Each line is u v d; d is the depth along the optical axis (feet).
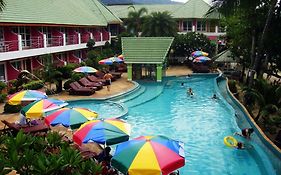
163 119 75.56
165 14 167.63
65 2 154.92
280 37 86.84
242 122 71.67
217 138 62.49
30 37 111.96
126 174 31.96
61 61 121.60
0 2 69.67
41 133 51.88
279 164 49.60
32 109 51.21
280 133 57.98
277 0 81.92
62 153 33.86
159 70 120.26
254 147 57.36
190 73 139.44
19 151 37.78
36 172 30.78
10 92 85.15
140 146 34.12
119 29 205.05
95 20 168.86
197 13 197.36
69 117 47.93
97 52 146.72
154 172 31.27
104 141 39.73
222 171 48.60
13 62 100.89
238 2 84.89
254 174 47.67
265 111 65.46
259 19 89.92
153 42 127.03
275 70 102.53
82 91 91.40
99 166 33.32
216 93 104.73
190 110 84.02
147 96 98.73
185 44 161.99
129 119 75.15
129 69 121.08
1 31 96.63
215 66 146.61
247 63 117.29
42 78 95.35
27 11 109.09
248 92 80.69
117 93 95.25
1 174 31.42
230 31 113.09
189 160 52.29
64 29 135.95
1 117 67.62
